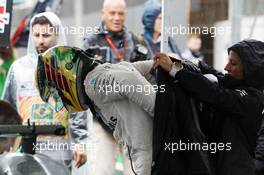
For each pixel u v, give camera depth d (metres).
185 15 16.70
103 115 12.44
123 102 12.20
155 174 12.15
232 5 18.22
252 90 12.63
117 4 15.89
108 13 15.95
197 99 12.29
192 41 17.31
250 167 12.45
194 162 12.09
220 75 13.27
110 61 15.90
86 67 12.19
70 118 15.38
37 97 15.38
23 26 19.80
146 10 17.22
